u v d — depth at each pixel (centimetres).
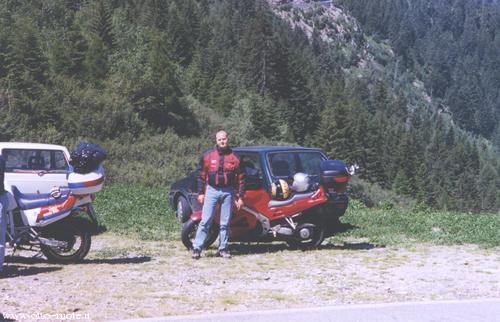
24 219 857
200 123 6550
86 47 6303
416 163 10819
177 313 646
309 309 657
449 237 1204
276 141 7544
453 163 13712
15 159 1198
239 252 1034
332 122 9519
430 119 18112
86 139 4719
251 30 12194
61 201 871
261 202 1019
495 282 819
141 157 4706
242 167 1026
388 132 12556
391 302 699
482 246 1126
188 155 5178
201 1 15975
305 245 1062
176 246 1102
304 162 1077
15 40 5100
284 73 10275
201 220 970
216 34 13775
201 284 782
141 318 616
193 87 8631
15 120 4288
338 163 1024
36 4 6881
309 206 1017
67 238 888
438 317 635
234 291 746
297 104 10212
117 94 5550
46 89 5034
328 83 14838
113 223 1353
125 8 9525
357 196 5241
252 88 10000
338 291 755
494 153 19650
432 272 883
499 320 625
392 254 1036
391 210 1705
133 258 966
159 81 6081
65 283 769
